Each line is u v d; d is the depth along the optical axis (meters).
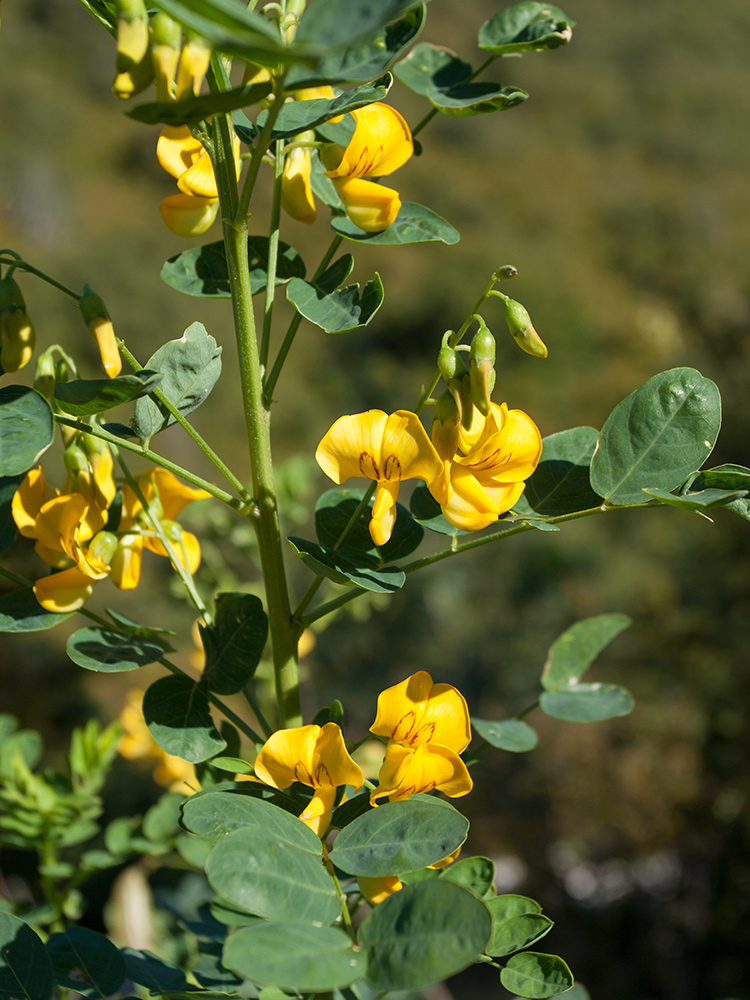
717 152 3.84
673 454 0.21
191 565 0.24
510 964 0.20
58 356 0.22
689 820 1.06
